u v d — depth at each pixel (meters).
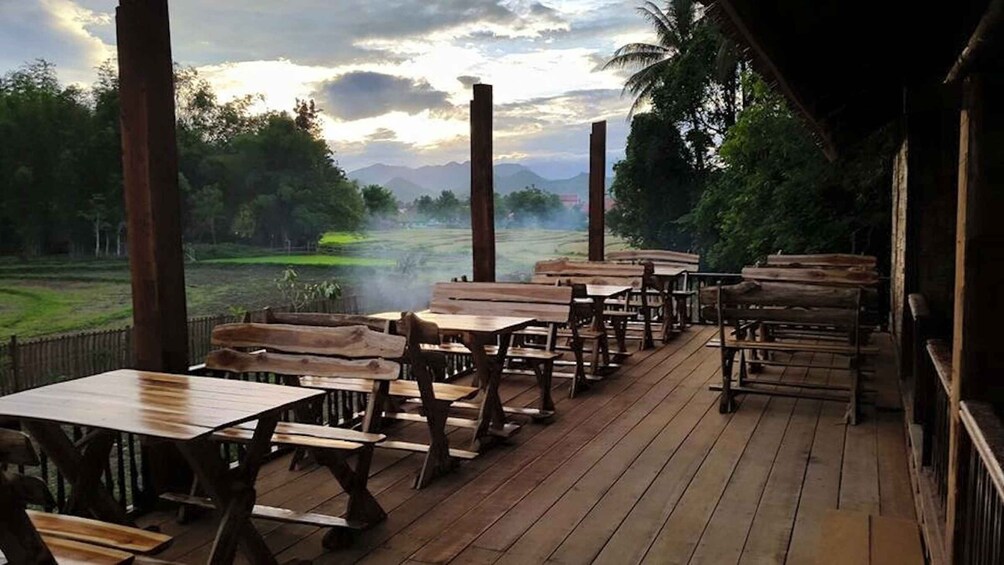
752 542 3.19
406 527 3.40
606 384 6.34
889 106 6.91
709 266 19.31
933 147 5.14
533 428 5.02
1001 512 1.61
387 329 4.00
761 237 15.48
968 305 2.06
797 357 7.51
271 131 21.34
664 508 3.59
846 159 13.55
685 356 7.57
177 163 3.60
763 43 3.47
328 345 3.70
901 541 3.02
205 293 15.80
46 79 15.66
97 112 15.34
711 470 4.14
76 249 15.57
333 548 3.18
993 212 2.01
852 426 4.99
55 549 2.07
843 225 14.30
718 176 21.33
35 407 2.66
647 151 22.50
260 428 2.81
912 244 5.44
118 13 3.44
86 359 7.39
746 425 5.05
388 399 5.09
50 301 12.89
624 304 8.49
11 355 6.53
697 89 21.72
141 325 3.54
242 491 2.72
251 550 2.80
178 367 3.60
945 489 2.79
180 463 3.64
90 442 3.05
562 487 3.89
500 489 3.88
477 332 4.42
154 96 3.47
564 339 6.97
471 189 7.12
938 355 2.90
